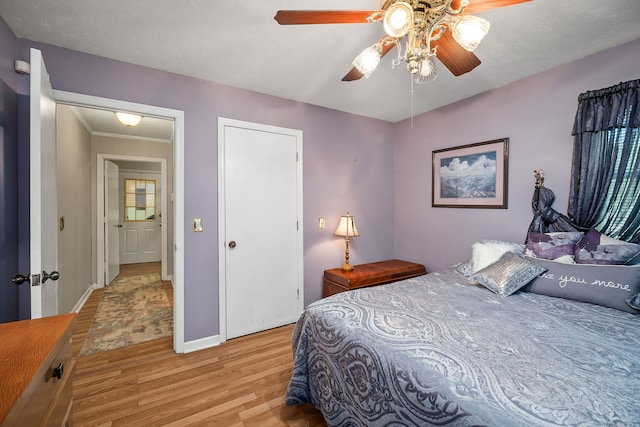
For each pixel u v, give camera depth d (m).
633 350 1.06
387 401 1.06
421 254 3.28
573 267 1.71
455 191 2.89
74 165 3.12
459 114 2.84
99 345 2.37
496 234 2.56
